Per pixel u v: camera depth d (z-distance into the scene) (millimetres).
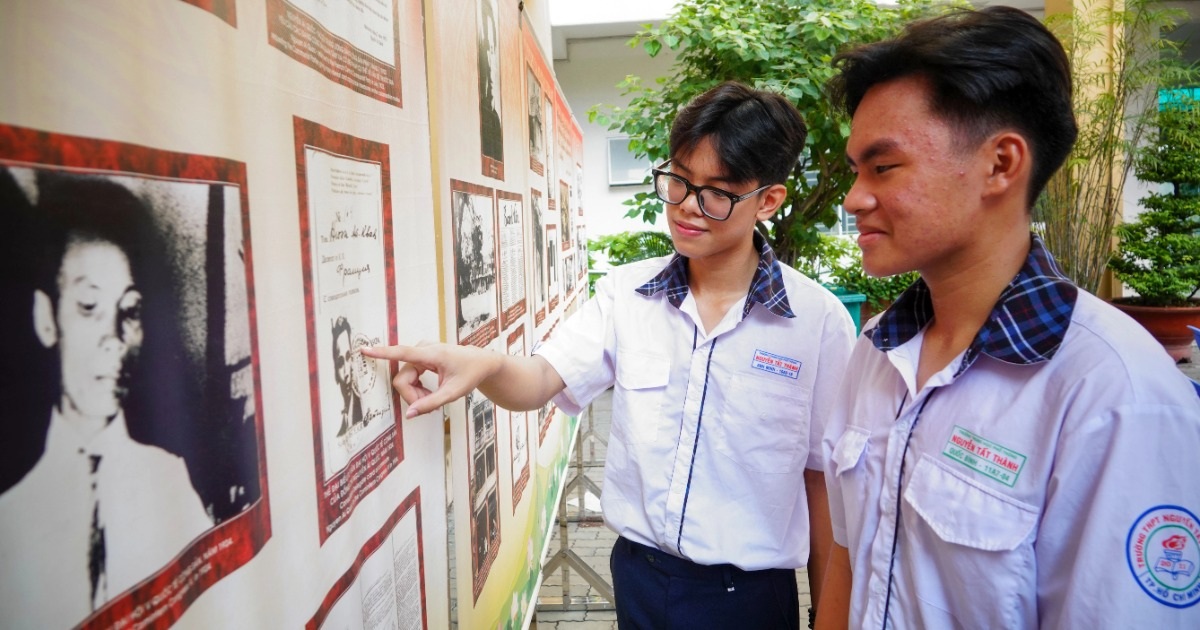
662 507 1465
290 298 708
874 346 988
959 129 774
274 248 680
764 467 1440
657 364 1498
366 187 904
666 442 1479
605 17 7871
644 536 1490
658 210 4680
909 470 908
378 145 947
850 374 1124
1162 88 6027
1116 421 706
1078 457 727
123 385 486
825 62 3875
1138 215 6301
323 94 787
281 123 694
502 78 1663
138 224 500
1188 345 6344
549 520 2408
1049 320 782
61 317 439
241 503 615
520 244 1869
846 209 871
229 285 604
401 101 1031
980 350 820
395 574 980
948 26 782
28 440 417
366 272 902
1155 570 683
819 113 3984
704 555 1423
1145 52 5672
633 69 8961
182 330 544
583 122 9125
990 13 779
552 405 2545
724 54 4000
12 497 408
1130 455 693
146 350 508
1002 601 783
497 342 1564
